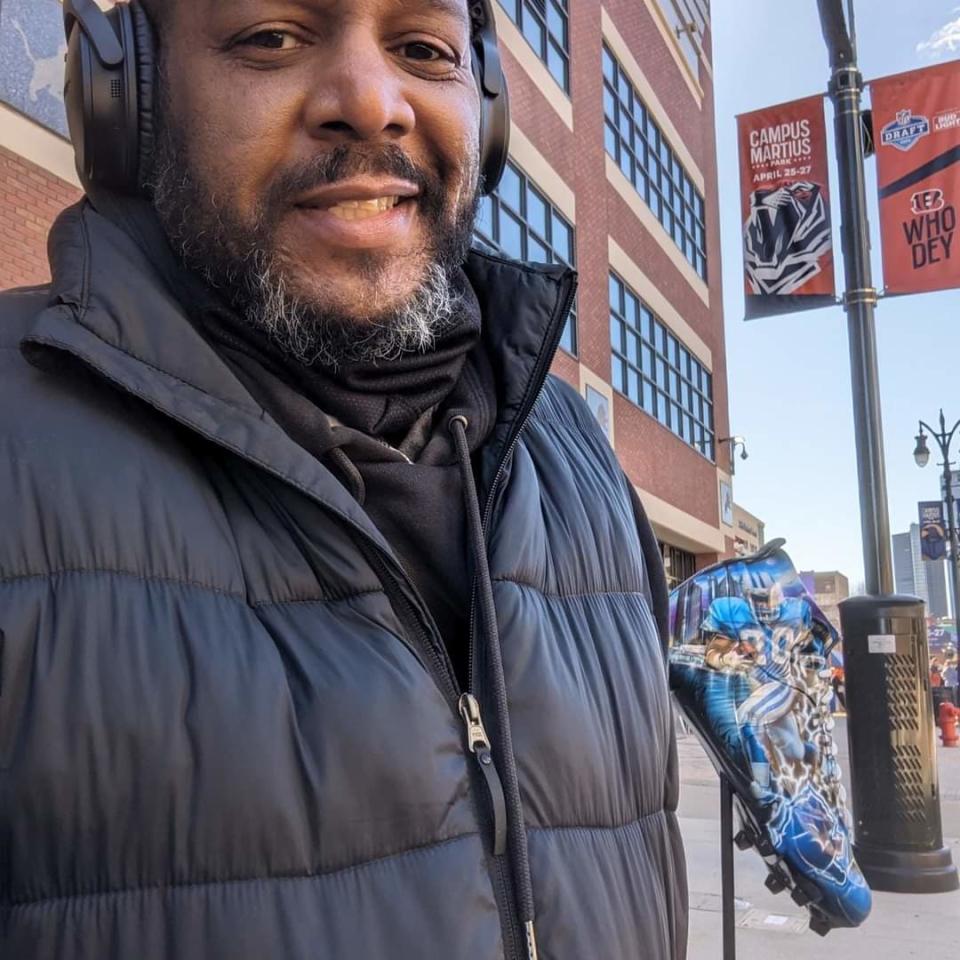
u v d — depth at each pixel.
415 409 1.10
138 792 0.75
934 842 5.16
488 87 1.32
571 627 1.12
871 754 5.30
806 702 3.06
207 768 0.77
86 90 1.05
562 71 13.66
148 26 1.08
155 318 0.92
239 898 0.76
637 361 16.14
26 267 4.95
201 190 0.98
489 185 1.40
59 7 5.24
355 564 0.92
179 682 0.78
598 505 1.29
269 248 0.97
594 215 14.21
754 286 6.59
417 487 1.05
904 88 6.30
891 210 6.27
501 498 1.15
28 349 0.85
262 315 0.98
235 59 0.98
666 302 17.73
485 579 1.02
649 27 18.20
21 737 0.73
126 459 0.85
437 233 1.06
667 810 1.21
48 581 0.78
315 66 0.98
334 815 0.81
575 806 1.00
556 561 1.16
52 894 0.73
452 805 0.87
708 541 19.31
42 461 0.82
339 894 0.80
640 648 1.20
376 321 1.00
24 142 4.96
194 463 0.91
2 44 4.86
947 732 13.34
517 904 0.89
